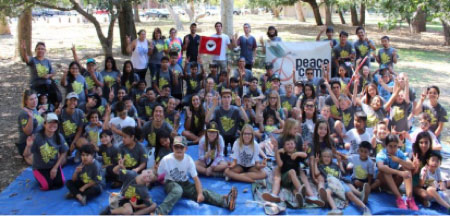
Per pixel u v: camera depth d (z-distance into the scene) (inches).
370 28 1290.6
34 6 474.0
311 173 235.9
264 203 217.8
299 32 1121.4
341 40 419.5
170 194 214.5
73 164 269.1
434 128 279.3
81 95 326.6
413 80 523.5
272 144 280.8
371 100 298.4
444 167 266.5
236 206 217.3
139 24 1368.1
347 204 218.4
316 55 437.7
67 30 1177.4
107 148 241.9
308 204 218.1
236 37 464.8
